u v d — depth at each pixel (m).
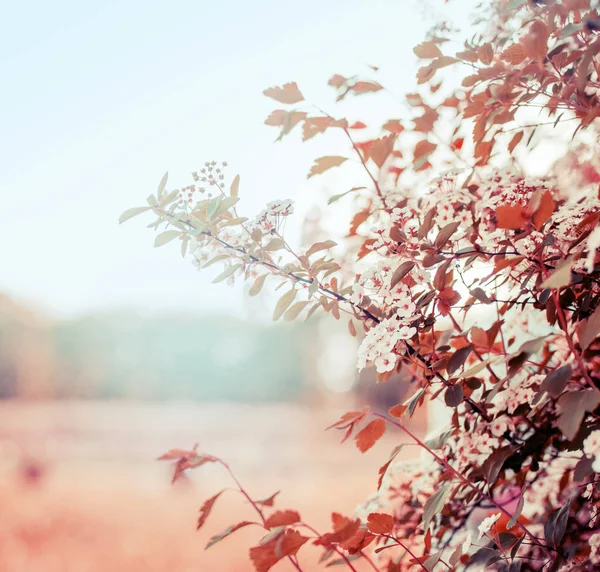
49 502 4.20
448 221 0.59
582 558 0.57
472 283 0.60
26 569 2.76
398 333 0.55
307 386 13.14
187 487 4.73
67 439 8.64
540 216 0.49
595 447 0.50
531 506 0.64
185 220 0.59
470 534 0.57
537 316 0.66
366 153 0.68
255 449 7.65
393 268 0.57
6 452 5.52
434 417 0.75
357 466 5.69
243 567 2.60
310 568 1.87
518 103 0.58
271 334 13.72
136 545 3.01
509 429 0.59
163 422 11.16
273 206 0.59
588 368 0.57
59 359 14.62
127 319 14.96
